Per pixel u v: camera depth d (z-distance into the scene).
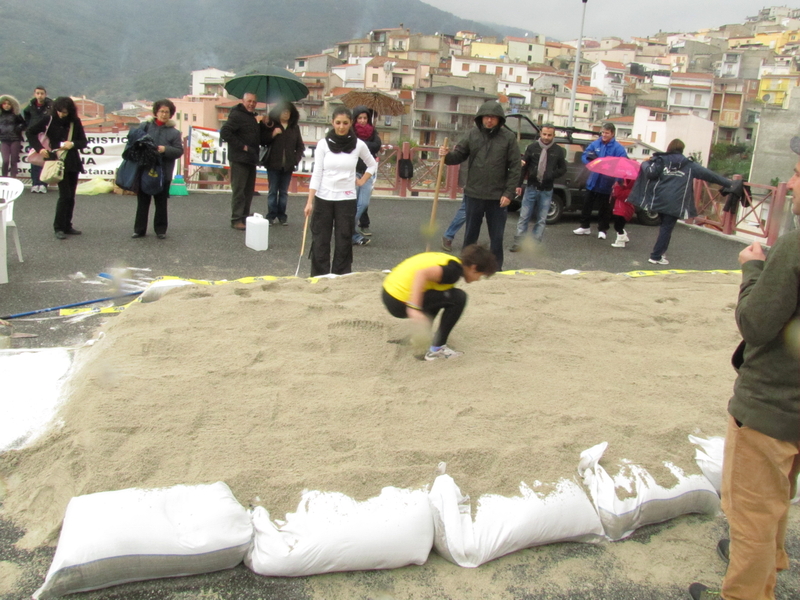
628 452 3.32
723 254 10.01
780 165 45.25
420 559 2.66
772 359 2.29
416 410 3.66
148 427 3.31
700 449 3.41
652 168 8.67
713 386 4.23
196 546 2.48
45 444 3.21
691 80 76.88
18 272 6.65
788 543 3.05
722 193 11.68
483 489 2.96
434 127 61.94
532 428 3.51
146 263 7.32
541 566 2.77
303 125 67.06
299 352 4.37
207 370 3.99
